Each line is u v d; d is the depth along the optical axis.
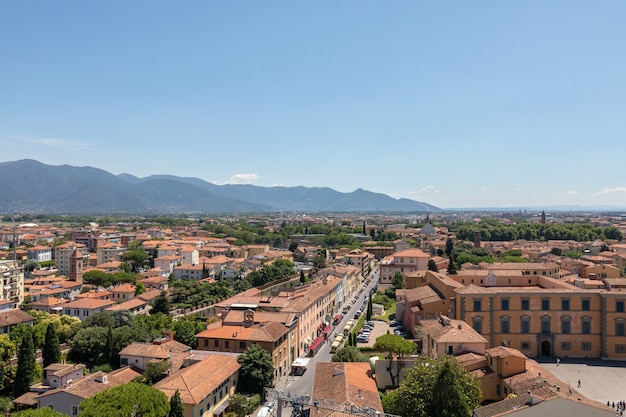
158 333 155.00
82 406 84.81
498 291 139.38
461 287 146.50
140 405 85.50
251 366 117.38
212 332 134.50
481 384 100.75
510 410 79.50
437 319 136.12
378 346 115.81
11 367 124.88
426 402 82.12
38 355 142.00
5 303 195.12
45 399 100.56
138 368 122.81
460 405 79.81
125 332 143.62
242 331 133.00
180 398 93.00
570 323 137.25
